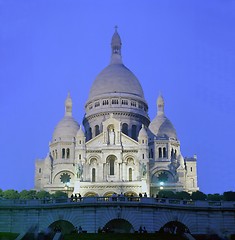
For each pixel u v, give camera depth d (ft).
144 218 291.79
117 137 627.05
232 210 302.45
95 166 619.67
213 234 257.34
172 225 301.43
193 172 654.94
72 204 295.28
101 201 294.25
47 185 620.08
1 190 513.86
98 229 281.13
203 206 302.45
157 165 641.81
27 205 301.84
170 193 501.97
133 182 574.97
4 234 246.68
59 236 237.45
